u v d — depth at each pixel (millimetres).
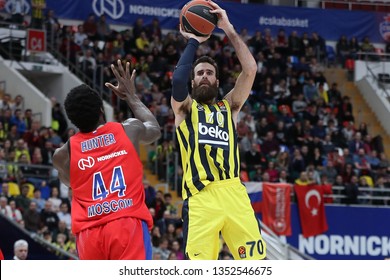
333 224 46719
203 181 14875
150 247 14078
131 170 14133
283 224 44875
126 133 14344
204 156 14969
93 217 13930
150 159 48875
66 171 14406
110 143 14227
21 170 40938
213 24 15398
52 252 34188
